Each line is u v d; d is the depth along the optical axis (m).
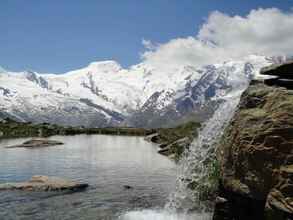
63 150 79.81
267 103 19.73
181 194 32.41
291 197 17.36
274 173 18.25
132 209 29.67
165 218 27.11
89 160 62.44
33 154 70.50
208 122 31.58
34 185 36.50
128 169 52.12
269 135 18.56
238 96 28.98
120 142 107.50
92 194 34.91
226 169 21.16
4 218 26.97
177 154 63.28
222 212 21.41
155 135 111.50
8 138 118.38
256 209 19.62
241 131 20.05
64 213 28.36
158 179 43.84
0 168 51.84
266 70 21.81
